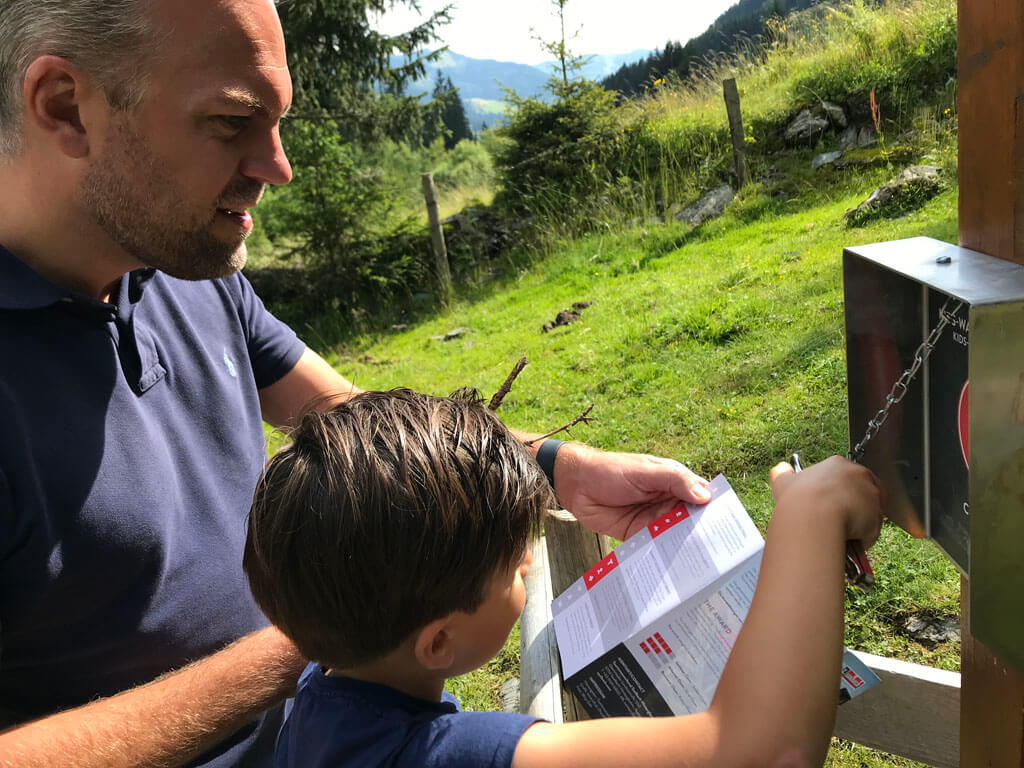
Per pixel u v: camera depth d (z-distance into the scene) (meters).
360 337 9.70
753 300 5.71
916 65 8.63
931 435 1.07
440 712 0.96
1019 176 0.89
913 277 0.92
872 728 1.42
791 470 1.07
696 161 9.70
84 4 1.03
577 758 0.84
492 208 11.35
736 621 1.09
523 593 1.03
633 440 4.46
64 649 1.21
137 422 1.25
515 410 5.47
